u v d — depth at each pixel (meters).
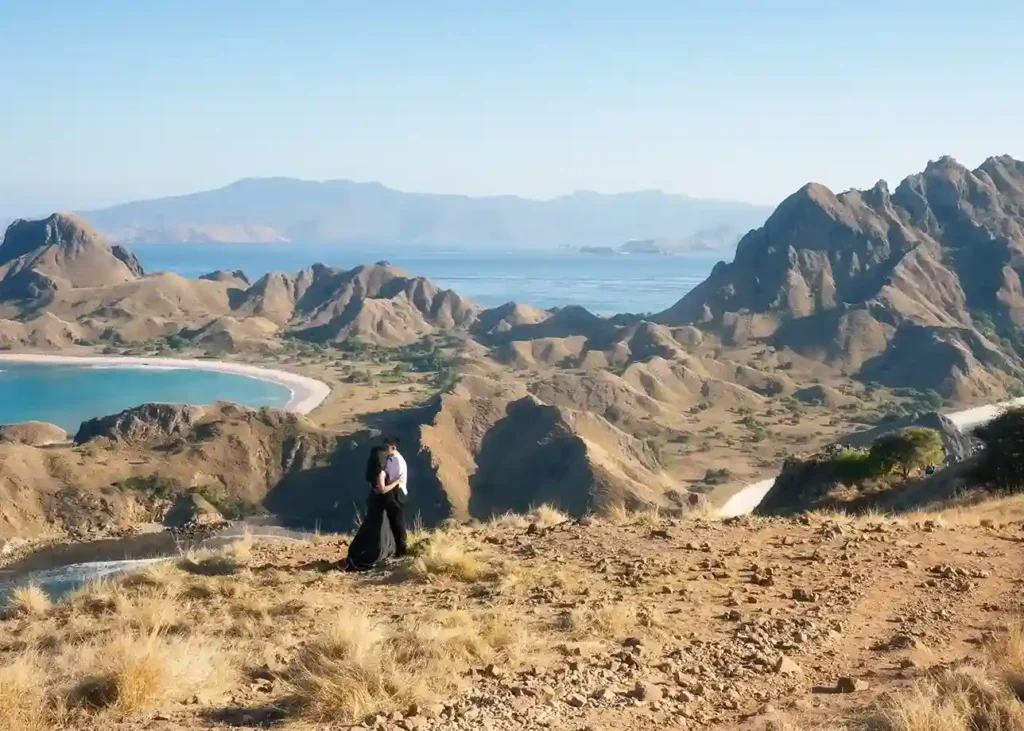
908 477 34.47
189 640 7.78
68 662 7.36
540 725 5.92
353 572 11.55
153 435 128.00
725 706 6.51
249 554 13.41
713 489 128.50
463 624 8.29
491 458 125.31
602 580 10.55
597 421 132.50
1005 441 26.92
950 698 5.89
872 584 10.37
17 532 97.75
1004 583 10.42
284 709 6.25
